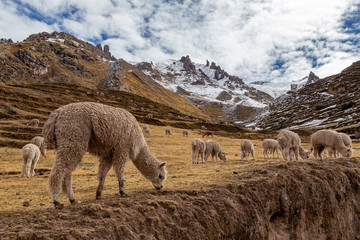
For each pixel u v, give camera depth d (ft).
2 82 381.81
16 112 167.73
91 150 23.45
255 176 37.86
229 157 93.30
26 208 25.16
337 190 43.98
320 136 58.70
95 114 22.29
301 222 37.83
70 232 17.76
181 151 113.39
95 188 37.01
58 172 19.80
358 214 46.62
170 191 29.22
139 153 26.89
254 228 30.37
